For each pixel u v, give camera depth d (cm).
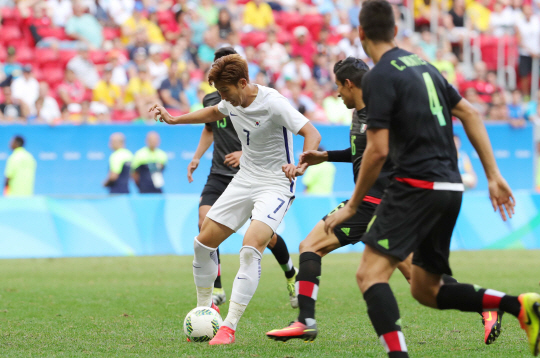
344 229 1516
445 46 6162
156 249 3838
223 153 2122
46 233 3725
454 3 6462
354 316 1898
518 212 4262
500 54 6231
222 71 1473
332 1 6469
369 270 1090
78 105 4834
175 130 4247
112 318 1877
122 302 2206
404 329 1683
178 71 5009
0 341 1511
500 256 3788
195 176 4272
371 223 1107
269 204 1541
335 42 6075
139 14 5672
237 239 4025
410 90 1075
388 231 1078
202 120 1683
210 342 1463
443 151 1098
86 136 4156
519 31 6291
